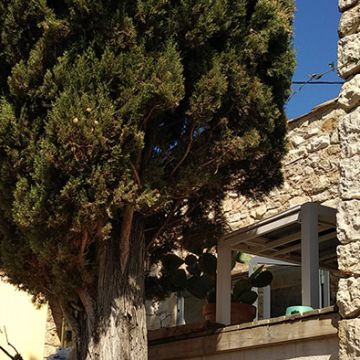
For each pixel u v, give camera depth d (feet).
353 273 15.37
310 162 28.45
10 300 32.86
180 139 19.35
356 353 14.83
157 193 17.84
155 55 17.87
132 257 19.04
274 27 20.03
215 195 22.70
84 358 18.44
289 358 17.80
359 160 15.92
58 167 16.84
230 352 19.71
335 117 27.89
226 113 19.29
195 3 18.39
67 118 16.58
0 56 18.67
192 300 32.09
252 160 21.83
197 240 23.49
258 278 23.22
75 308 19.20
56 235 17.46
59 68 17.33
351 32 17.11
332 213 20.74
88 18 17.85
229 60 19.02
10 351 32.35
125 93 17.19
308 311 17.39
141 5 17.87
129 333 18.30
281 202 29.30
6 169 17.78
